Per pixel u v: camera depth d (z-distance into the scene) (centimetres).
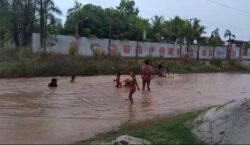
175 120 1362
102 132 1277
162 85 2989
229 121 1302
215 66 5725
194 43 7525
